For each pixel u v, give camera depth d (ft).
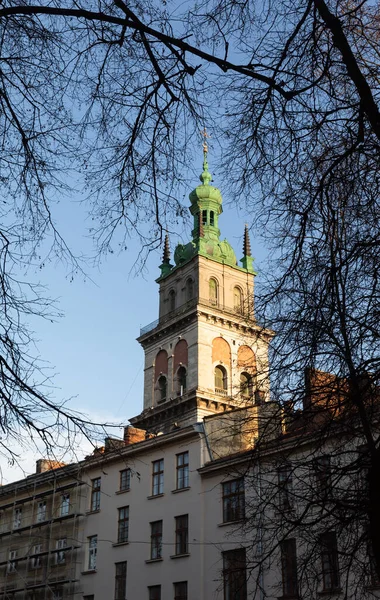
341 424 34.86
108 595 130.11
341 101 32.07
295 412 36.63
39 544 156.46
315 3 29.27
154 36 29.17
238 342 256.11
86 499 145.79
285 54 30.81
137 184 32.63
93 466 141.18
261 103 33.45
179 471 126.11
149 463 133.49
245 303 40.37
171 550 120.06
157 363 266.77
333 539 37.40
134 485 134.82
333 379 35.12
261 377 38.40
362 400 33.01
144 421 253.65
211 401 234.79
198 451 122.62
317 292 34.91
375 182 34.55
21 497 169.99
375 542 29.50
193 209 298.15
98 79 31.65
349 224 34.99
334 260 34.06
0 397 29.14
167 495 125.80
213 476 117.80
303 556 38.73
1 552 170.09
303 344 35.19
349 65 28.91
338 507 32.68
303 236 35.47
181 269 279.28
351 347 33.30
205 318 251.80
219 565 107.96
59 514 152.87
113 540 134.31
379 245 33.19
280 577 86.02
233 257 283.79
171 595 116.67
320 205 34.63
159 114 32.27
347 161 34.68
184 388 248.93
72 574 140.67
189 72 30.81
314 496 36.42
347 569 36.09
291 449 37.83
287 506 40.81
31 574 154.61
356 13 34.53
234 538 107.14
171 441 128.57
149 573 122.83
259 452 39.40
